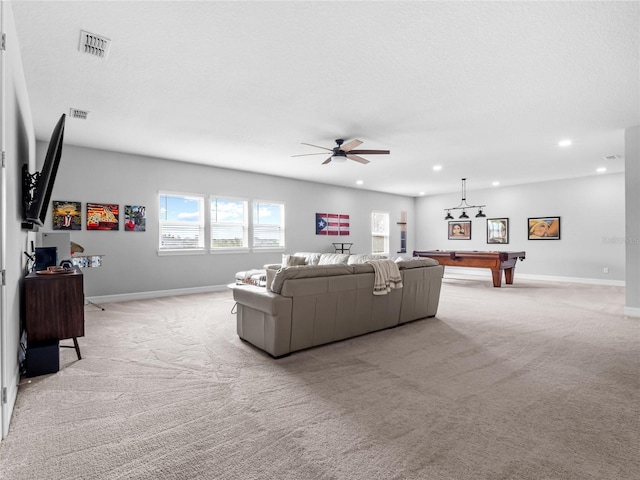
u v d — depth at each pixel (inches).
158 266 242.4
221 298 235.9
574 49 106.3
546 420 78.1
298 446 68.6
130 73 121.2
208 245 265.7
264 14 89.9
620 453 65.8
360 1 85.0
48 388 94.9
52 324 108.2
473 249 394.0
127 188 229.3
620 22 93.0
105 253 220.7
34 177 128.0
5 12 77.3
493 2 85.4
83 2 85.0
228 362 115.6
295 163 258.8
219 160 249.4
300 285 122.3
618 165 268.2
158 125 175.2
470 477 59.3
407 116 162.7
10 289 83.8
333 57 111.0
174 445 69.1
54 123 169.8
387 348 130.9
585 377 102.6
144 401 87.7
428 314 179.3
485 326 163.6
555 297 242.1
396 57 111.0
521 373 105.8
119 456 65.5
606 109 154.9
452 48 105.8
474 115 161.8
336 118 165.5
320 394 91.7
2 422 70.3
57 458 64.9
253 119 166.6
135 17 91.0
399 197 430.0
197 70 119.2
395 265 158.7
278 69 118.6
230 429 74.8
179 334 148.8
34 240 166.1
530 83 129.3
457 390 94.0
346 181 337.4
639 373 105.4
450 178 322.7
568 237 325.7
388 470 61.2
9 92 83.8
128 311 194.9
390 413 81.6
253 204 293.9
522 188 355.3
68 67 116.6
